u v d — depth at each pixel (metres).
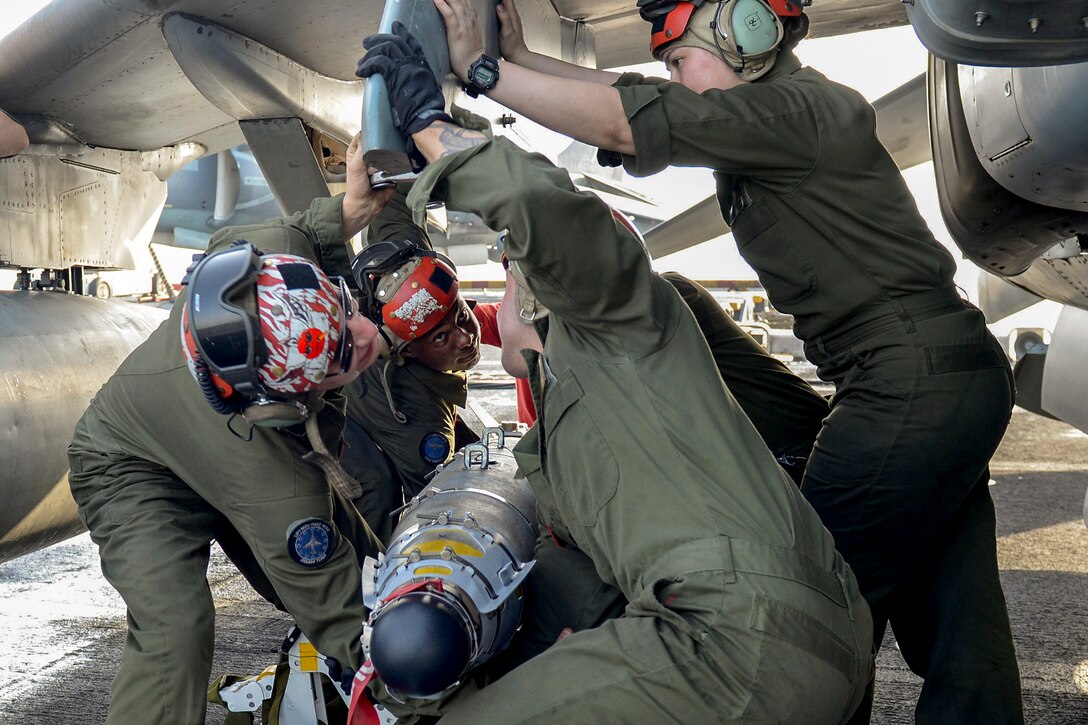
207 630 1.78
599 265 1.44
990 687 1.79
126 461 1.88
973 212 2.85
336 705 1.98
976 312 1.85
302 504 1.74
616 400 1.49
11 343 2.83
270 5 2.56
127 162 3.71
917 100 3.59
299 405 1.57
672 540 1.43
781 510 1.45
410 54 1.58
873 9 3.35
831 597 1.43
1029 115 2.22
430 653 1.42
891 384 1.79
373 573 1.64
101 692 3.05
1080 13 1.27
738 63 1.74
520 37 2.07
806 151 1.72
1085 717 2.84
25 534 2.87
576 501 1.54
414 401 2.22
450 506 1.70
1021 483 6.55
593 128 1.65
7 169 3.25
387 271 2.04
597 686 1.38
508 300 1.79
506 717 1.40
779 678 1.35
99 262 3.65
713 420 1.48
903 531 1.79
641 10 1.83
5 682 3.13
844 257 1.79
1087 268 3.27
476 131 1.53
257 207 9.66
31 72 2.95
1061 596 4.04
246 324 1.46
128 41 2.81
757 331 10.89
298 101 2.88
